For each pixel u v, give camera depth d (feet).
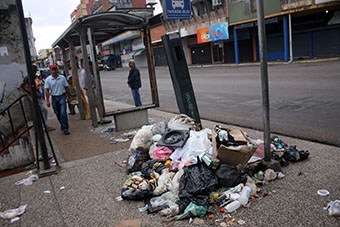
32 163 19.76
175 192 12.73
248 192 12.20
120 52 189.88
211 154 13.67
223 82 55.16
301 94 33.58
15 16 20.99
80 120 34.27
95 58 25.00
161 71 116.16
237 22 92.43
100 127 28.81
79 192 14.66
